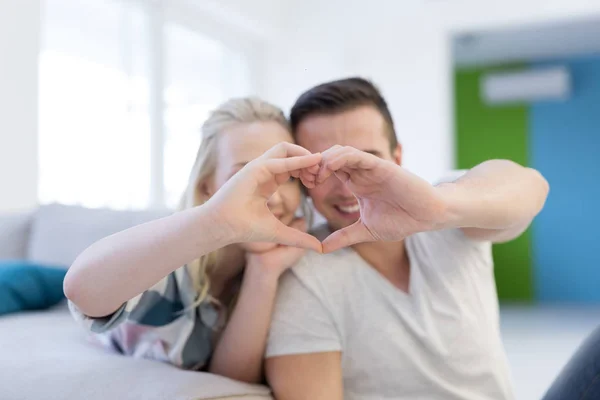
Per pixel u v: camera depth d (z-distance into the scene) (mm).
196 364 867
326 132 832
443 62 4043
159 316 843
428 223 633
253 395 750
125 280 619
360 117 832
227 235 595
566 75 5332
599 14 3729
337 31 4234
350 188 628
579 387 671
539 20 3838
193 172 878
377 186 613
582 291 5551
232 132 843
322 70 4258
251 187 588
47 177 2586
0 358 813
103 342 954
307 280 822
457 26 4008
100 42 2881
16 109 2279
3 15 2232
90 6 2830
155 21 3217
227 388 729
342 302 821
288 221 873
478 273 892
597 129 5547
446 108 4047
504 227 728
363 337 814
